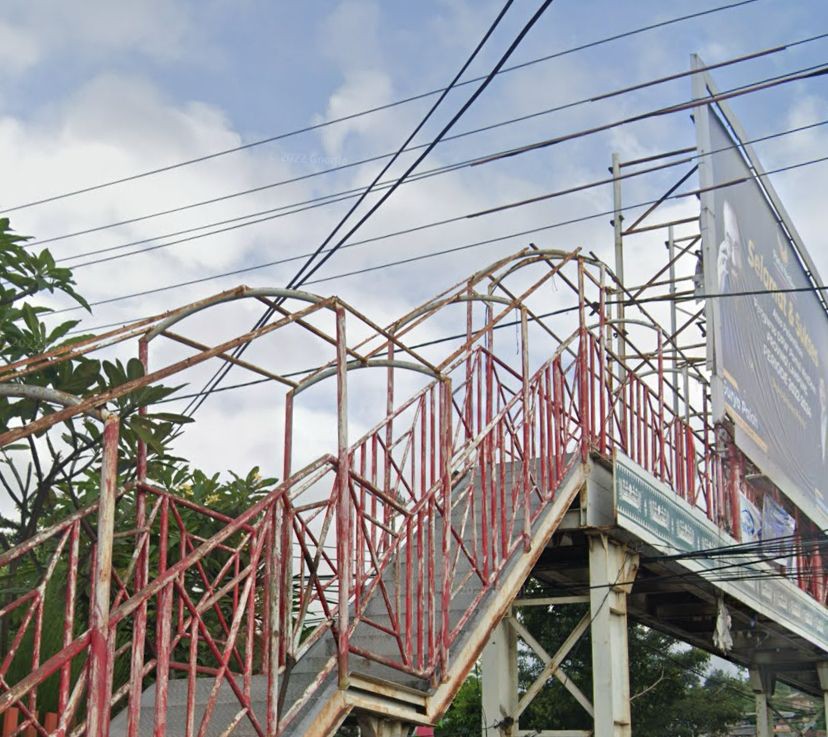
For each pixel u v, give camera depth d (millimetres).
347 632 6582
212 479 10562
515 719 11812
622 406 12992
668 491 13031
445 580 7746
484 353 10188
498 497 10375
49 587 7660
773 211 20391
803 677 22688
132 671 5285
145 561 6770
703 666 30531
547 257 11742
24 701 6988
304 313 6434
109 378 7293
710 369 15641
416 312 9891
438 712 7461
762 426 17953
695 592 15242
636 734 26781
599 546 11328
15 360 7980
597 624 11234
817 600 19984
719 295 14203
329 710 6355
